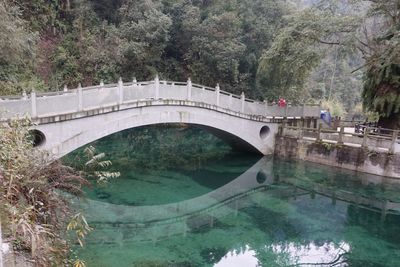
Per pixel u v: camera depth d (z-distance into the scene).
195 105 17.05
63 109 12.53
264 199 14.69
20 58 19.09
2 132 6.87
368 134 17.11
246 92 31.30
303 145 19.59
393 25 16.91
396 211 13.80
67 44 26.70
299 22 19.34
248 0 32.88
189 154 22.33
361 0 18.03
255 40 31.41
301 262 9.30
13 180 5.77
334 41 19.33
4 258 4.36
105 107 13.85
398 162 15.71
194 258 9.12
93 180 14.62
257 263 9.12
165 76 29.12
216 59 28.52
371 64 17.48
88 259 8.34
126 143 25.33
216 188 15.88
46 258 5.12
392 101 17.05
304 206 13.92
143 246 9.68
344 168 17.72
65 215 7.14
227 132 18.91
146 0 28.50
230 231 11.28
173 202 13.84
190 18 28.81
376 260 9.54
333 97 50.69
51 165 7.51
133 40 27.38
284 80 25.75
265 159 20.42
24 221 4.81
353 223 12.36
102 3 30.12
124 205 13.07
